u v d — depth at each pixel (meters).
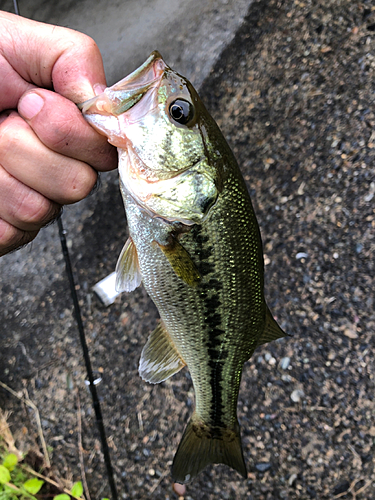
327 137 0.41
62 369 0.44
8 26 0.19
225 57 0.46
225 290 0.22
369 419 0.36
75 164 0.19
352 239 0.39
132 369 0.42
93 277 0.45
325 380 0.37
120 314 0.43
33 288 0.46
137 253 0.22
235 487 0.38
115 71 0.50
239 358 0.25
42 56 0.20
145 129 0.20
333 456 0.36
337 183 0.40
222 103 0.45
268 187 0.43
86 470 0.41
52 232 0.47
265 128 0.44
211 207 0.21
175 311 0.23
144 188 0.20
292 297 0.40
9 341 0.46
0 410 0.44
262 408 0.39
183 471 0.26
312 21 0.43
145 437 0.41
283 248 0.41
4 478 0.36
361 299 0.38
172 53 0.48
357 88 0.41
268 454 0.38
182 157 0.20
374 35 0.40
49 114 0.18
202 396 0.25
